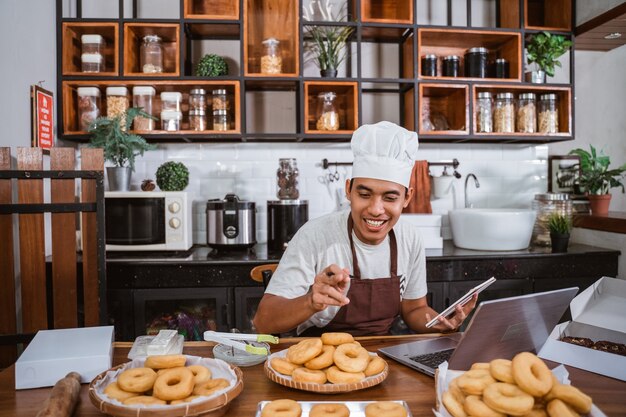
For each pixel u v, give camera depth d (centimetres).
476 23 335
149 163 316
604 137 353
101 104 304
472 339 103
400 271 170
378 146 141
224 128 292
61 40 284
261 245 312
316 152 324
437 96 328
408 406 100
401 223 172
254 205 283
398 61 330
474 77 305
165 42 313
